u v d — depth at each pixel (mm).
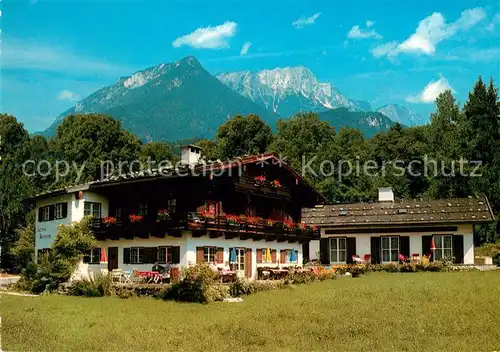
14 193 52656
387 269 40656
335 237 45938
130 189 35094
